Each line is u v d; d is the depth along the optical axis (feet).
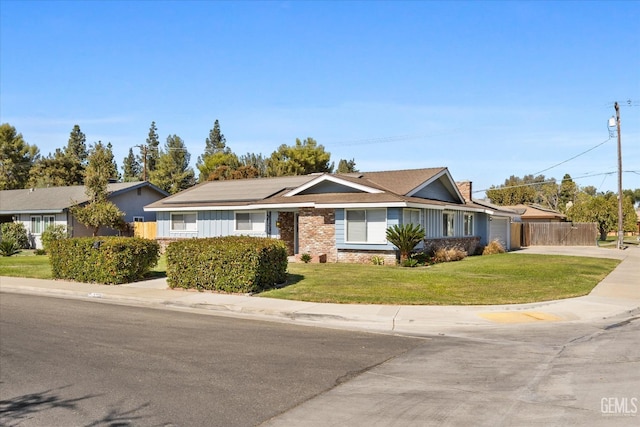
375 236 74.43
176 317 39.22
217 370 24.61
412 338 31.94
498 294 47.09
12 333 33.09
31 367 25.17
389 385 22.29
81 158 292.40
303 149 187.83
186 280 51.47
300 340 31.19
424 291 48.08
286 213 86.53
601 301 45.06
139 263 58.85
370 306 41.81
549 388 21.56
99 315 39.99
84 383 22.66
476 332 33.86
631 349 28.48
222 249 49.21
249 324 36.42
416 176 88.28
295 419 18.42
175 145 248.32
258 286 49.44
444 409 19.22
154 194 133.90
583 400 19.98
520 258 85.81
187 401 20.30
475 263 75.10
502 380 22.82
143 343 30.25
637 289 51.96
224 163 209.36
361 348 29.14
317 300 44.09
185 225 95.81
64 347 29.25
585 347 29.12
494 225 114.42
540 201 294.66
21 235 117.70
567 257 88.22
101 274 56.90
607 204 158.71
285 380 23.03
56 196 123.85
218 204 89.97
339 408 19.49
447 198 96.94
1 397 20.92
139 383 22.61
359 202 73.15
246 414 18.90
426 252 79.46
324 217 79.30
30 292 54.90
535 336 32.42
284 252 53.72
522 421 17.92
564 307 42.47
